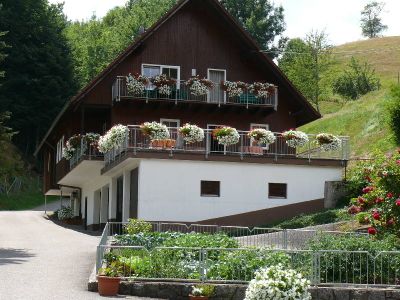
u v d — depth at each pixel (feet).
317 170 105.09
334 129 159.74
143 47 120.26
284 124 124.26
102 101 118.93
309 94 222.69
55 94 245.45
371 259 57.26
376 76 261.24
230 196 101.24
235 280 55.42
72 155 127.54
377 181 63.87
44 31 251.39
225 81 119.85
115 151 107.76
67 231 125.18
